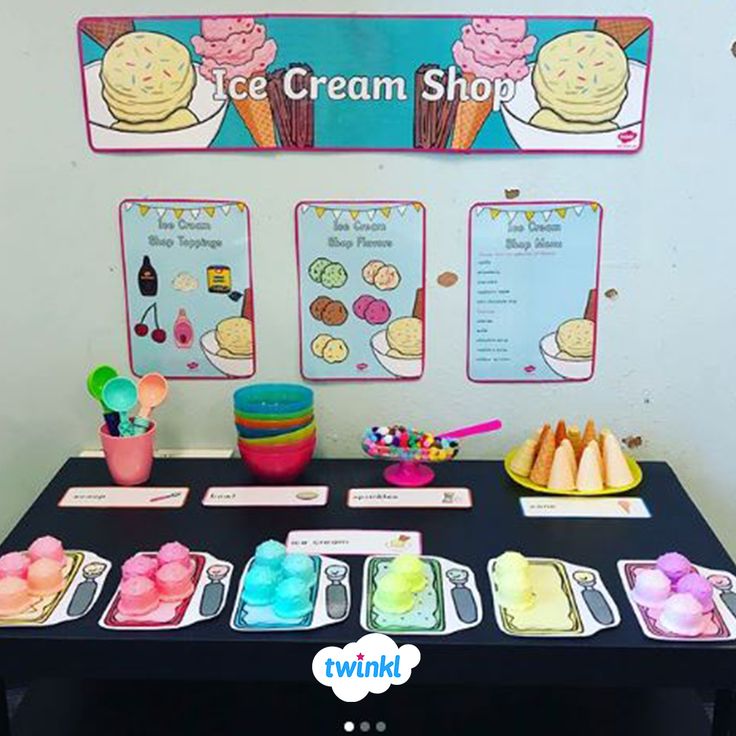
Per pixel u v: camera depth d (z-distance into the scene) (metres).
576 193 1.32
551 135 1.29
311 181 1.32
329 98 1.28
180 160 1.32
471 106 1.28
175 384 1.42
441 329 1.39
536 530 1.19
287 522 1.21
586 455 1.30
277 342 1.40
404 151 1.31
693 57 1.27
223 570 1.09
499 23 1.25
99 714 1.31
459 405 1.43
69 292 1.38
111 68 1.28
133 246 1.36
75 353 1.41
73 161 1.32
